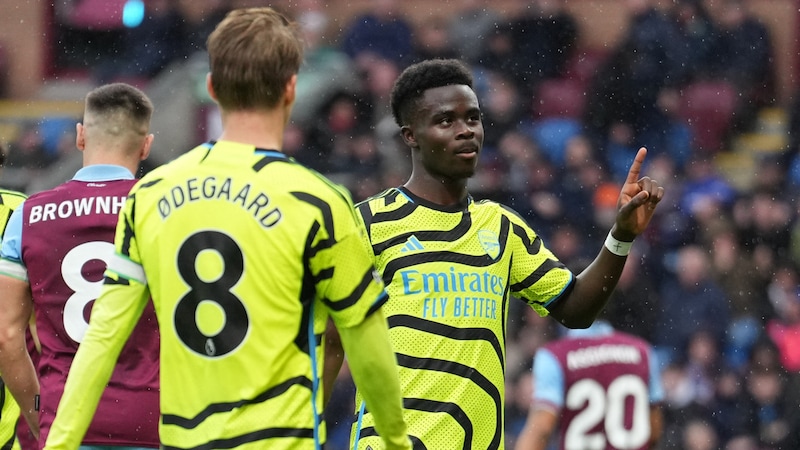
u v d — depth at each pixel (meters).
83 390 10.78
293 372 10.59
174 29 46.03
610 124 44.34
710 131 45.38
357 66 43.56
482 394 14.53
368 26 44.66
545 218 39.41
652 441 22.28
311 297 10.73
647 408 21.86
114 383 14.70
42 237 15.04
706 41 45.97
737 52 46.19
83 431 10.81
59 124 45.22
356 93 42.66
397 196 15.11
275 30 10.84
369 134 41.62
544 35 44.84
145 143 15.92
